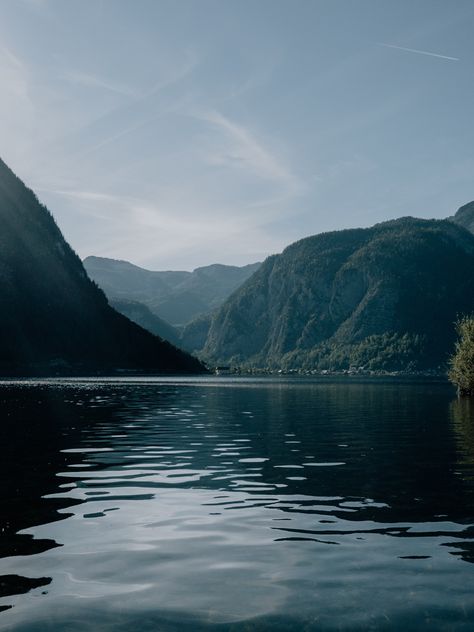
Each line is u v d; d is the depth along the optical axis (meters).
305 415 48.44
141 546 12.14
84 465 22.55
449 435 33.12
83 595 9.54
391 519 14.16
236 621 8.58
